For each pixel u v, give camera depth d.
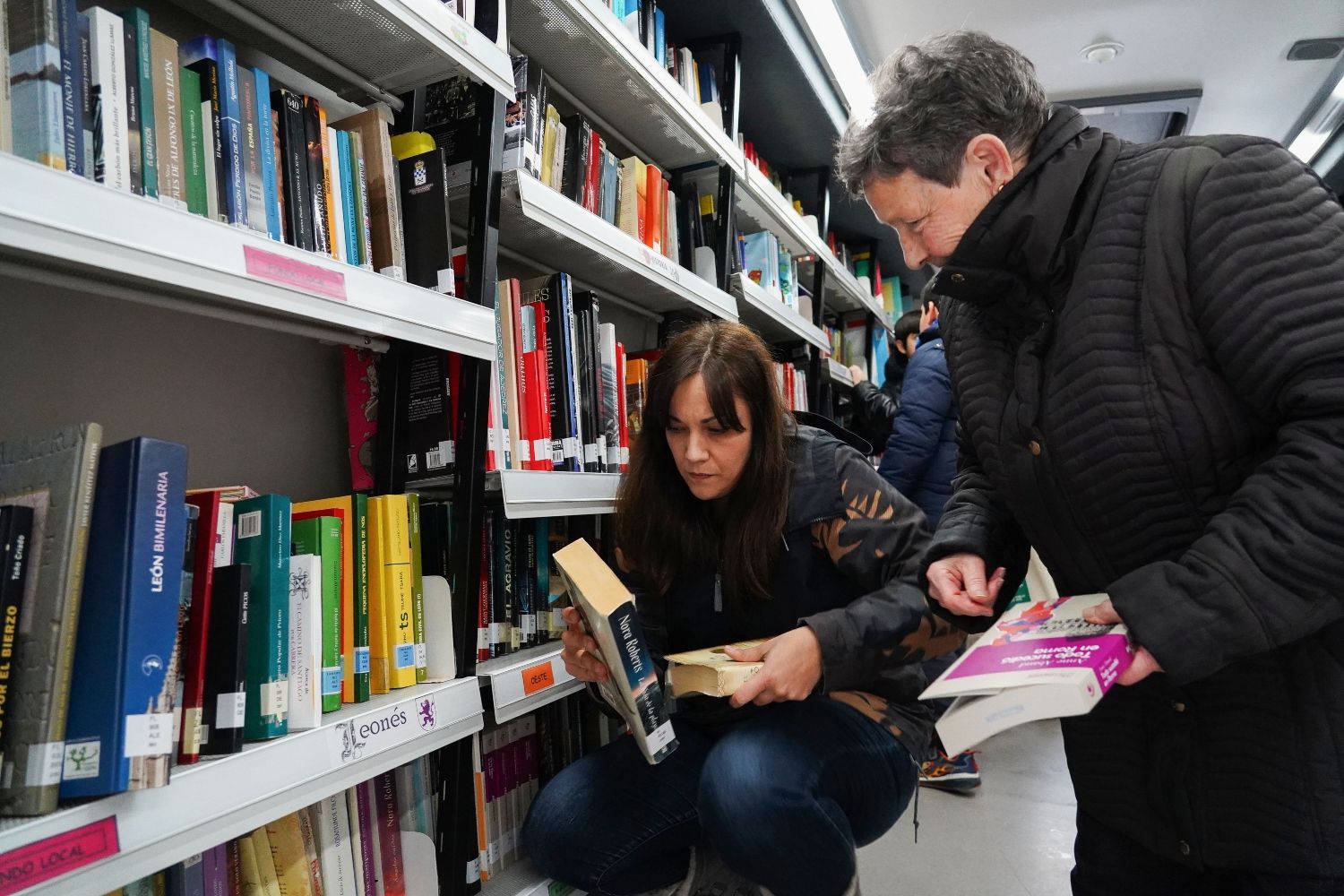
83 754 0.65
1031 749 2.78
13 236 0.61
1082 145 0.87
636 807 1.27
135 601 0.67
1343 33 3.26
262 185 1.00
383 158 1.20
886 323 4.79
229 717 0.79
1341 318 0.69
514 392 1.41
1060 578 1.00
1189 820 0.86
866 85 1.00
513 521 1.51
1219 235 0.76
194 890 0.89
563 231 1.45
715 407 1.22
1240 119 4.09
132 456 0.68
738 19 2.43
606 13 1.64
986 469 1.01
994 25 3.21
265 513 0.89
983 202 0.90
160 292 1.01
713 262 2.33
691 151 2.29
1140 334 0.81
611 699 1.27
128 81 0.84
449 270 1.20
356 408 1.35
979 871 1.80
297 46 1.19
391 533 1.11
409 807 1.20
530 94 1.54
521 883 1.33
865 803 1.26
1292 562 0.67
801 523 1.30
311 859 1.01
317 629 0.92
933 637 1.21
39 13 0.75
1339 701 0.76
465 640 1.17
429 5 1.12
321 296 0.91
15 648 0.67
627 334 2.46
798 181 3.69
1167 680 0.87
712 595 1.40
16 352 0.97
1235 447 0.79
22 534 0.69
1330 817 0.76
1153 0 3.06
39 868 0.60
